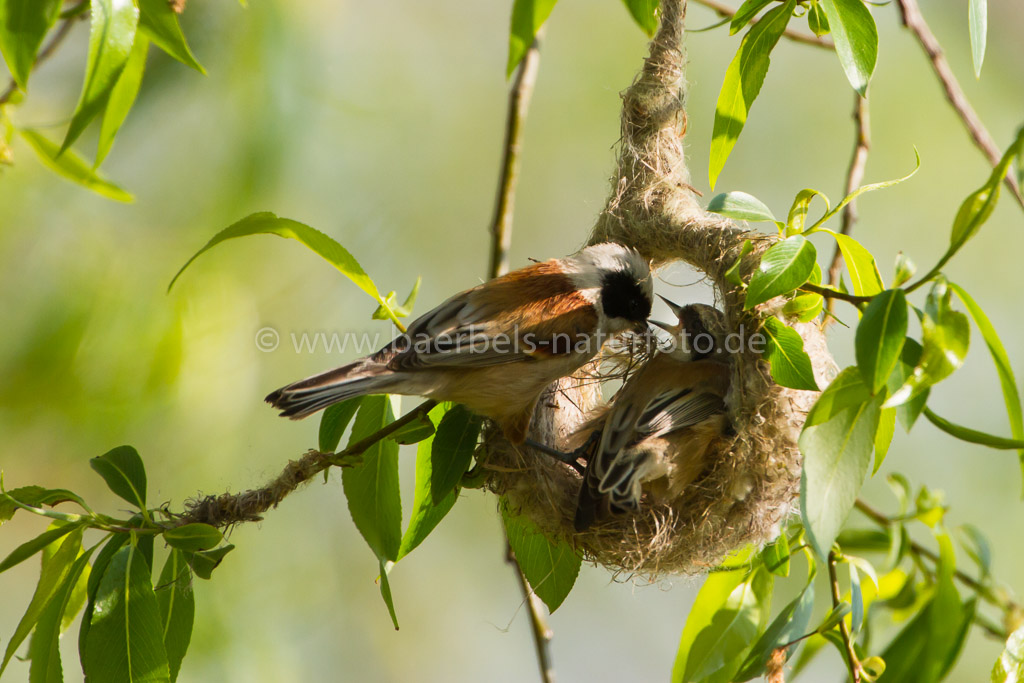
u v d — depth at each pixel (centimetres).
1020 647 637
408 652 1336
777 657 670
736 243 729
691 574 770
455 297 763
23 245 1130
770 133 1380
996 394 1274
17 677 1262
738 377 716
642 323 805
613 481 730
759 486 719
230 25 1167
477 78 1464
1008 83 1400
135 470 618
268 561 1269
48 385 1088
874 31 557
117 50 564
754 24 622
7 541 1294
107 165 1171
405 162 1405
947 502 1220
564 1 1446
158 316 1145
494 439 759
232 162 1186
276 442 1195
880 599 849
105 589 577
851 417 516
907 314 488
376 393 675
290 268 1270
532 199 1412
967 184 1348
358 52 1395
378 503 684
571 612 1412
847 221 886
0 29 552
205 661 1134
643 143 813
